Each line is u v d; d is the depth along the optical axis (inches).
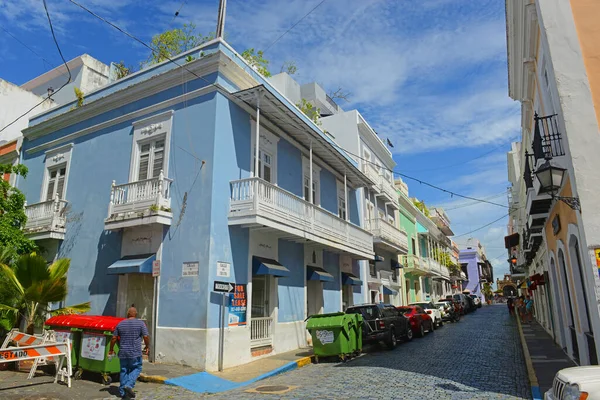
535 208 451.5
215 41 526.9
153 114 550.6
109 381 357.4
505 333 777.6
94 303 529.7
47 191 654.5
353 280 783.1
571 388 176.7
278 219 518.9
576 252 378.0
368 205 970.7
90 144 609.6
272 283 565.0
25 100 942.4
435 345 613.3
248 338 487.8
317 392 325.1
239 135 530.6
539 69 398.6
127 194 518.9
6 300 455.2
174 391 347.3
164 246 486.9
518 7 405.7
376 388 331.9
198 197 478.9
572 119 307.0
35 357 348.2
